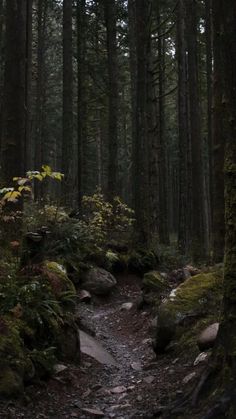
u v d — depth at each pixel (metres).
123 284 13.31
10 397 4.86
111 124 18.55
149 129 16.41
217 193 8.73
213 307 6.94
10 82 9.78
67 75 19.47
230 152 4.45
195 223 17.09
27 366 5.31
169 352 6.78
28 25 18.41
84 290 11.72
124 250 14.42
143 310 10.16
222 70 4.47
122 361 7.38
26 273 6.69
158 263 14.70
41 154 30.89
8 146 9.62
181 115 20.00
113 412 5.06
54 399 5.32
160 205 27.44
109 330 9.53
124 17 23.38
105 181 40.06
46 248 11.62
